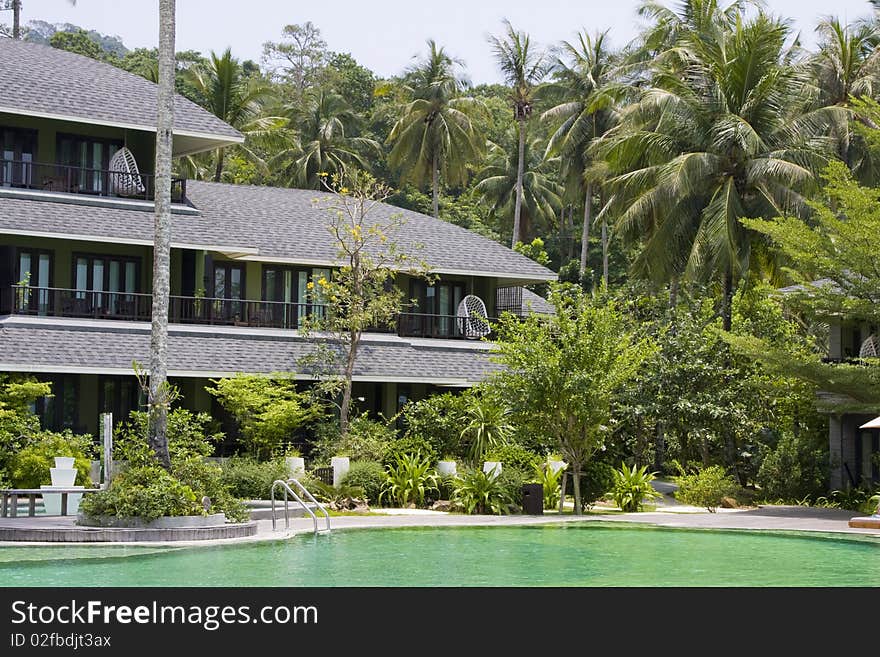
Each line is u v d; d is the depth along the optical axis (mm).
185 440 29406
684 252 43781
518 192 75438
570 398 33031
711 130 42219
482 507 32844
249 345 38594
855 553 24547
